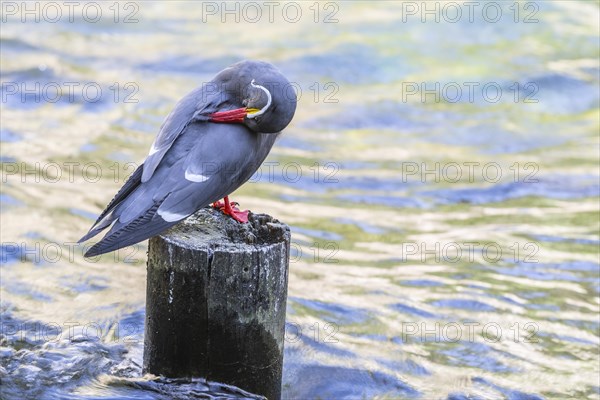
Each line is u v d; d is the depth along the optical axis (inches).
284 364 406.9
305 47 941.2
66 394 339.3
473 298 482.3
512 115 811.4
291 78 866.1
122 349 386.3
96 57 890.7
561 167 695.1
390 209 607.5
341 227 570.3
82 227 534.3
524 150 735.1
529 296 487.5
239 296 297.9
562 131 781.9
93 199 576.4
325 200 615.5
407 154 716.7
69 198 574.9
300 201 610.2
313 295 472.4
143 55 905.5
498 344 437.7
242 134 332.2
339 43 948.6
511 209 613.6
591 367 421.7
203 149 322.7
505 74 888.9
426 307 470.6
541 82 874.1
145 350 320.2
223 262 294.7
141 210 305.1
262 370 309.1
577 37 975.0
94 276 473.7
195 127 329.4
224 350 303.0
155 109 770.8
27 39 920.3
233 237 311.3
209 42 952.3
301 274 498.3
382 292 482.9
